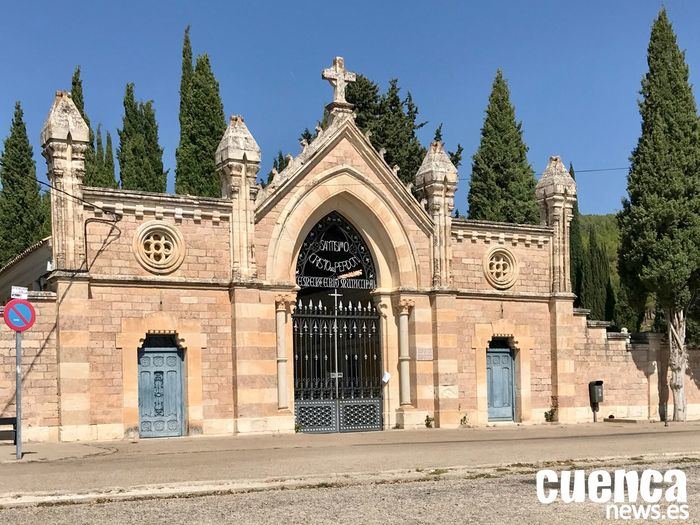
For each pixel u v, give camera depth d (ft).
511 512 46.73
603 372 119.44
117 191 91.35
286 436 93.91
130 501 49.49
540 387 115.24
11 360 86.12
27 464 66.95
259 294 97.45
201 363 94.84
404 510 46.96
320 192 102.63
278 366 98.84
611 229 320.09
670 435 92.73
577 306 167.84
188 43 172.76
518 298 114.52
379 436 93.40
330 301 118.62
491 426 110.11
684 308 120.26
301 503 48.96
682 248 116.26
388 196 106.63
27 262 115.03
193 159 149.59
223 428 95.35
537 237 116.78
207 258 95.91
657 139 117.19
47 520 44.16
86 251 89.56
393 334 107.55
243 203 97.40
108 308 90.74
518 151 164.55
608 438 88.74
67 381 86.94
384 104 173.47
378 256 107.55
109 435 89.20
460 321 110.52
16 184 153.17
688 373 124.88
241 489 52.90
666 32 119.44
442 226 108.78
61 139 88.53
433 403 106.93
